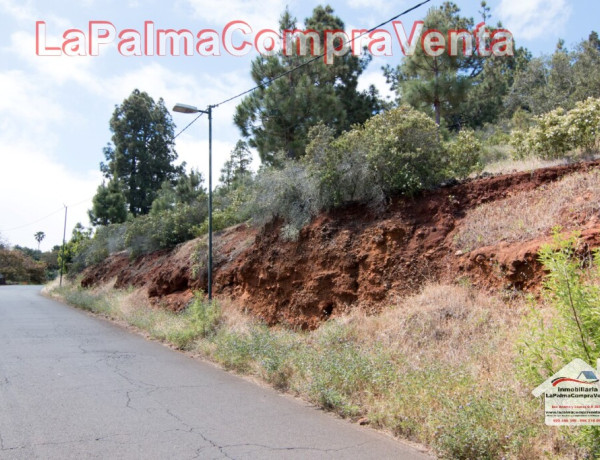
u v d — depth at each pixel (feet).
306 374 24.21
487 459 14.64
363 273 32.89
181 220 76.18
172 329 40.65
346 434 17.97
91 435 17.66
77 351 35.73
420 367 21.56
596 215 24.26
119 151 165.37
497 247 26.73
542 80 98.32
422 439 16.84
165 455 15.81
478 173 36.42
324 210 39.37
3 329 48.01
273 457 15.71
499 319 23.24
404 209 34.27
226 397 23.18
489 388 17.79
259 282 42.27
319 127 43.14
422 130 35.45
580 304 13.69
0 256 226.58
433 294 27.45
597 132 32.30
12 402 21.86
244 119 66.33
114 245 104.99
